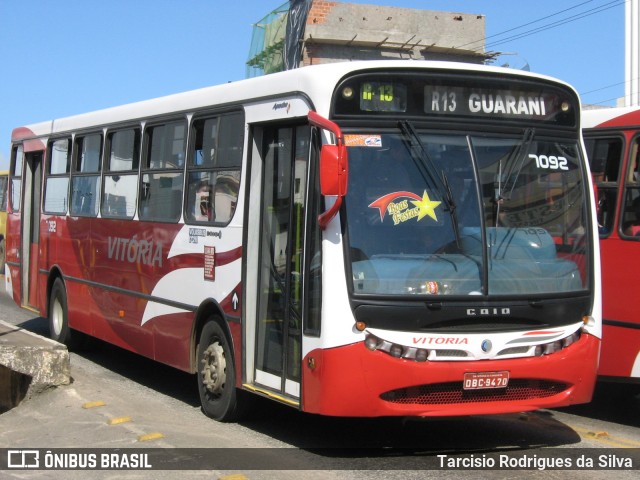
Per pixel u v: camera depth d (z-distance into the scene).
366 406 6.36
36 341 9.27
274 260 7.48
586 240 7.21
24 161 14.15
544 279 6.85
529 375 6.66
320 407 6.45
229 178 8.08
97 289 11.13
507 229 6.85
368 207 6.55
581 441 7.77
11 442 7.46
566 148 7.34
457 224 6.68
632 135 8.52
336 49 28.28
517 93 7.15
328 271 6.43
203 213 8.55
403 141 6.74
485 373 6.51
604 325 8.51
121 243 10.42
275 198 7.54
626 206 8.45
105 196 11.06
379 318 6.37
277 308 7.38
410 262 6.52
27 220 14.06
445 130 6.88
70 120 12.48
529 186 7.03
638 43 28.83
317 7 28.27
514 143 7.07
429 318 6.44
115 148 10.91
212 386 8.25
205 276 8.39
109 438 7.38
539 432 8.13
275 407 8.41
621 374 8.37
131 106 10.55
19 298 14.10
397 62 6.77
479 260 6.65
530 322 6.74
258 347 7.66
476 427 8.24
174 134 9.36
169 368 11.56
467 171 6.83
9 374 8.74
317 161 6.72
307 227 6.75
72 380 9.29
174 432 7.59
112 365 11.65
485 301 6.57
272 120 7.43
